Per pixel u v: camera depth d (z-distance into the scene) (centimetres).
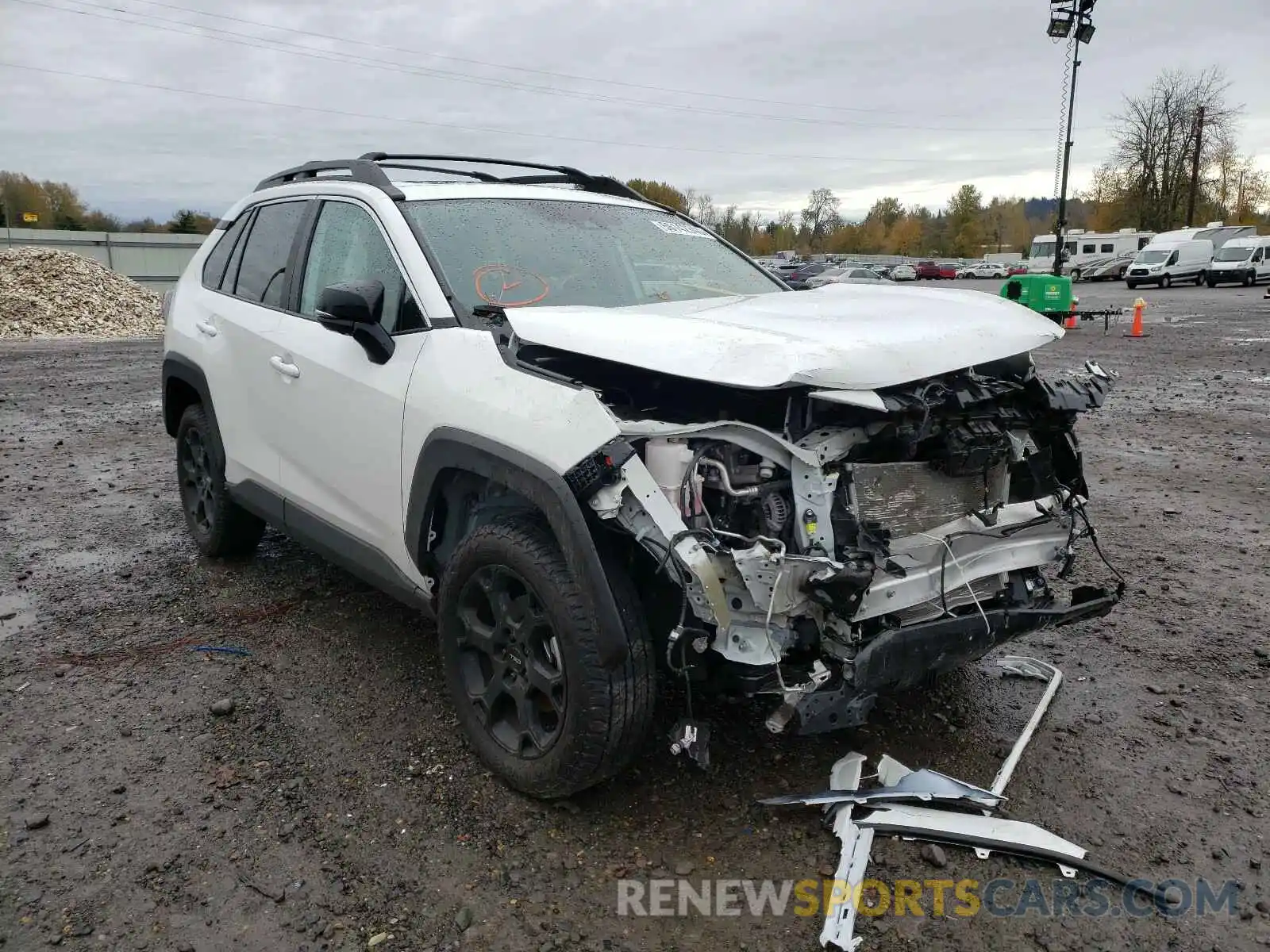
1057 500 327
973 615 283
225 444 455
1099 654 406
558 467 260
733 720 337
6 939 235
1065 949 236
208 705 354
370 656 395
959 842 272
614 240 399
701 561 244
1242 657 402
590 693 262
